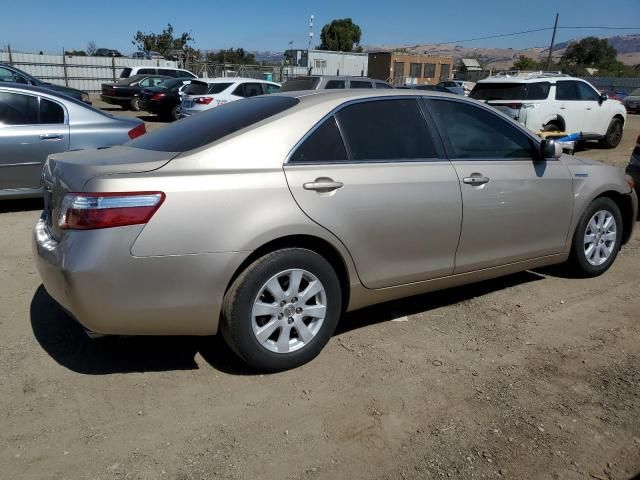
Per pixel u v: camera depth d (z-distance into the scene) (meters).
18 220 6.62
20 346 3.62
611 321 4.19
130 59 31.20
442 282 3.96
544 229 4.45
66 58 29.30
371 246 3.51
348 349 3.68
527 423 2.93
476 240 4.01
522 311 4.35
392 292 3.73
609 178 4.86
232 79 15.89
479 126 4.15
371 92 3.74
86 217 2.84
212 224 2.97
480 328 4.04
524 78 12.67
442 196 3.75
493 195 4.02
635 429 2.90
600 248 5.00
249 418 2.93
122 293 2.87
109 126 7.10
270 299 3.24
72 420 2.88
